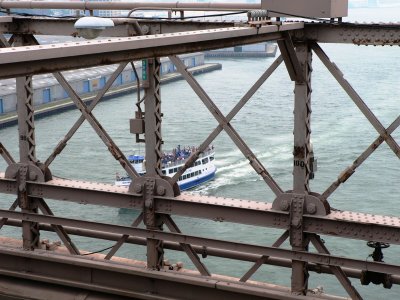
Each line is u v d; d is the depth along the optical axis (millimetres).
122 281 8891
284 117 59344
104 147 47250
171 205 8555
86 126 52906
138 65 67188
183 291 8570
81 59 4941
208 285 8312
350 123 55812
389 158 44500
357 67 90500
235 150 48969
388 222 7656
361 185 38906
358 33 7805
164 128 54438
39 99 58375
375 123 7648
